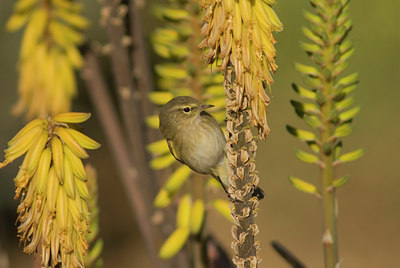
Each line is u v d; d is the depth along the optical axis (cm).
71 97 897
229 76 426
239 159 422
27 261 2166
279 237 2212
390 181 2272
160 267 758
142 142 745
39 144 428
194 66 707
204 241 764
